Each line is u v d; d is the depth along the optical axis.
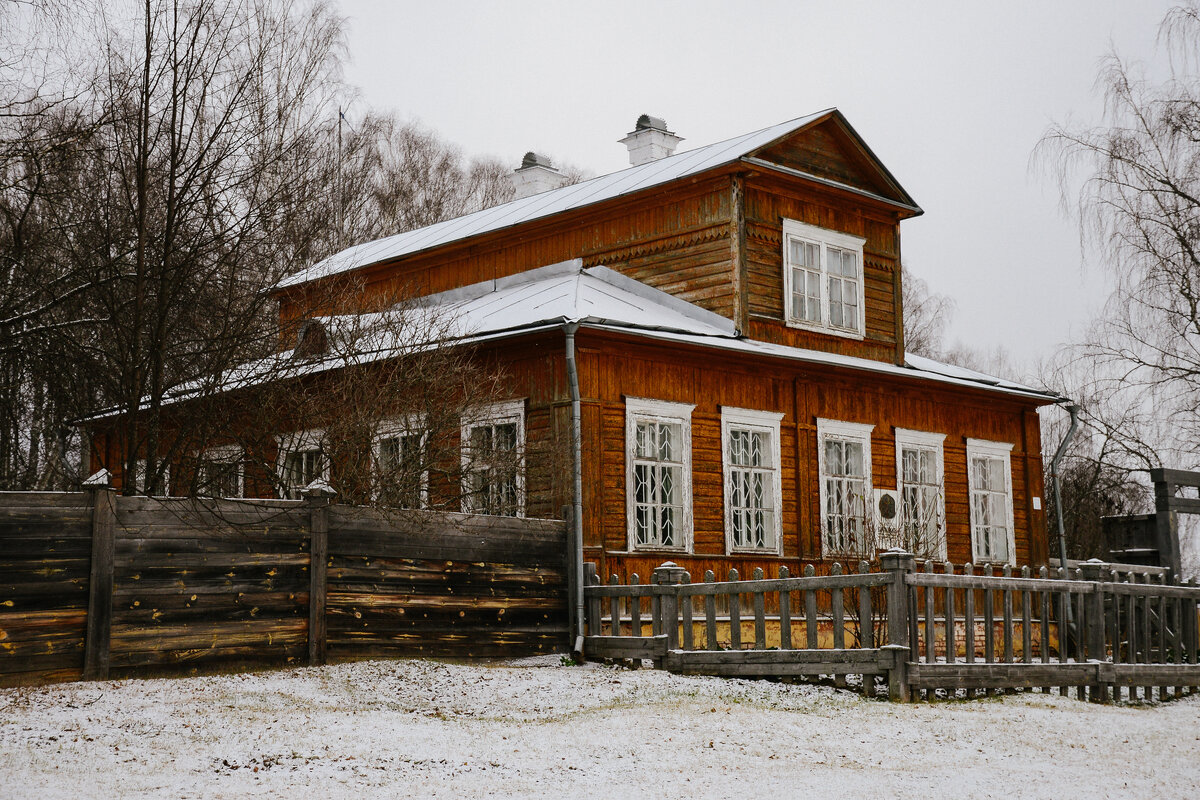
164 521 12.24
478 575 15.11
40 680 11.28
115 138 15.80
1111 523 27.73
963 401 24.11
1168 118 25.05
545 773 9.20
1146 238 25.42
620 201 22.42
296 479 18.12
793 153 22.17
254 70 16.62
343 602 13.67
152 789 8.14
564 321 17.12
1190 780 9.99
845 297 22.81
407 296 25.09
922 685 13.17
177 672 12.20
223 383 15.84
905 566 13.27
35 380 17.84
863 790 8.88
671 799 8.48
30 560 11.34
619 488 17.92
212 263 16.39
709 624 14.85
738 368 19.95
